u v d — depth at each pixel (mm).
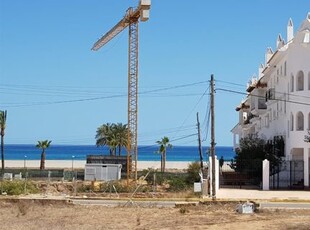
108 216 39656
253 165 62625
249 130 93062
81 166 139750
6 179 71500
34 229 34625
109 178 80875
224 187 59500
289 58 59062
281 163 59625
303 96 57062
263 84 76438
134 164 88625
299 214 38812
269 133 72688
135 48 93500
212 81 47969
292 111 58312
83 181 73875
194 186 56281
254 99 81625
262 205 43656
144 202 47125
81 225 35906
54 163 147000
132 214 40375
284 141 62062
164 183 67875
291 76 58719
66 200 47500
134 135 91062
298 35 57469
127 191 61844
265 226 33469
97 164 82125
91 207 44812
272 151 63438
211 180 51188
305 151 56844
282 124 63500
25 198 49125
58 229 34500
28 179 73125
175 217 38406
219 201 45469
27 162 148250
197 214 39688
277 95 66312
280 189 57000
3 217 40406
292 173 58312
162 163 119062
